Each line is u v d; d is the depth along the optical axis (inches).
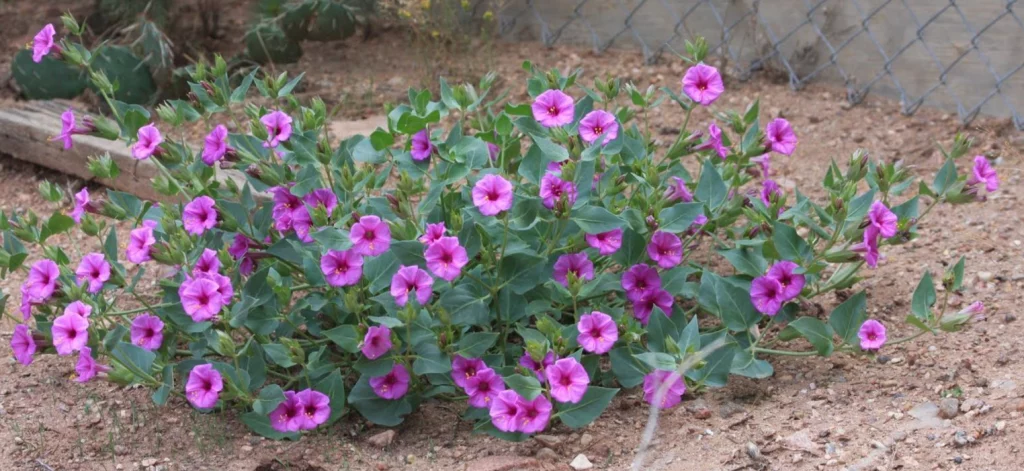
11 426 82.6
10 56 130.3
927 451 77.3
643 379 81.1
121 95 118.5
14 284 97.1
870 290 91.5
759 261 84.5
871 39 114.0
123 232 103.8
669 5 122.6
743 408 82.0
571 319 87.7
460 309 80.0
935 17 110.3
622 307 86.5
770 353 84.7
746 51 120.1
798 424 80.3
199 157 85.0
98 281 79.6
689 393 83.1
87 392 85.7
